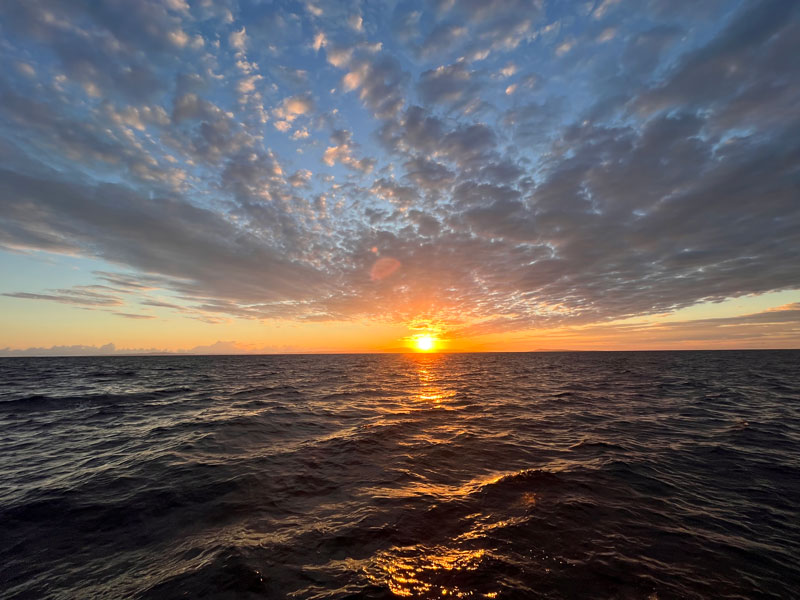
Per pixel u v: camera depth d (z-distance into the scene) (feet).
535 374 115.75
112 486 21.80
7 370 154.20
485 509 18.61
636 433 34.58
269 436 34.09
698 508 18.71
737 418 41.45
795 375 99.25
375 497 20.33
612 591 12.30
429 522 17.26
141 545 15.66
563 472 23.85
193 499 20.02
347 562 14.03
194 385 84.99
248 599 11.87
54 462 26.84
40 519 17.87
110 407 51.85
